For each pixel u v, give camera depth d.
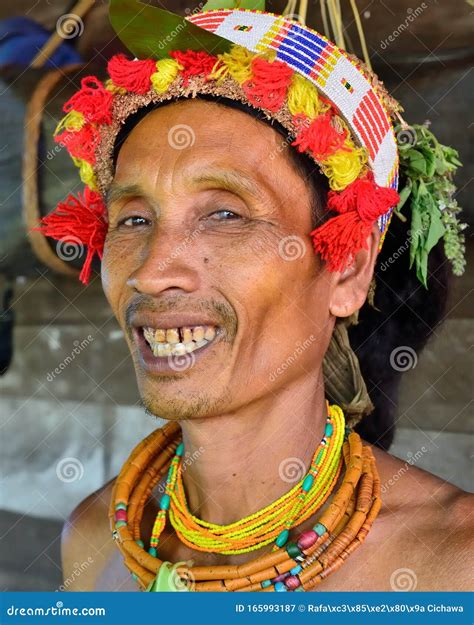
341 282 1.17
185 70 1.11
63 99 2.18
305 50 1.12
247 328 1.07
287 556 1.08
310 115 1.09
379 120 1.18
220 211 1.09
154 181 1.09
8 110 2.21
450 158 1.40
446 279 1.44
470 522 1.10
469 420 2.34
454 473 2.38
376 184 1.15
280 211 1.09
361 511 1.10
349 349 1.30
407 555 1.10
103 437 3.26
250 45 1.12
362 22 1.89
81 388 3.29
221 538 1.15
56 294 3.13
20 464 3.34
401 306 1.45
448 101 1.93
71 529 1.43
